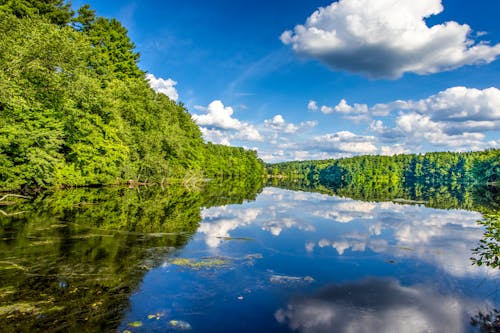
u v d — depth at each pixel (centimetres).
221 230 1504
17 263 887
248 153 12069
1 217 1445
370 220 1944
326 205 2723
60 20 3366
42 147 2189
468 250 1252
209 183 5288
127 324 597
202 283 821
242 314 665
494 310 721
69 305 658
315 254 1152
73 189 2712
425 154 13525
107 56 3931
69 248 1045
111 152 2873
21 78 2023
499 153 7438
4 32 2061
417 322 659
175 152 4262
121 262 943
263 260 1053
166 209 2011
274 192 4216
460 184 8969
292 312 683
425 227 1747
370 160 14100
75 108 2508
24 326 567
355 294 795
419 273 969
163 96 4972
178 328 594
